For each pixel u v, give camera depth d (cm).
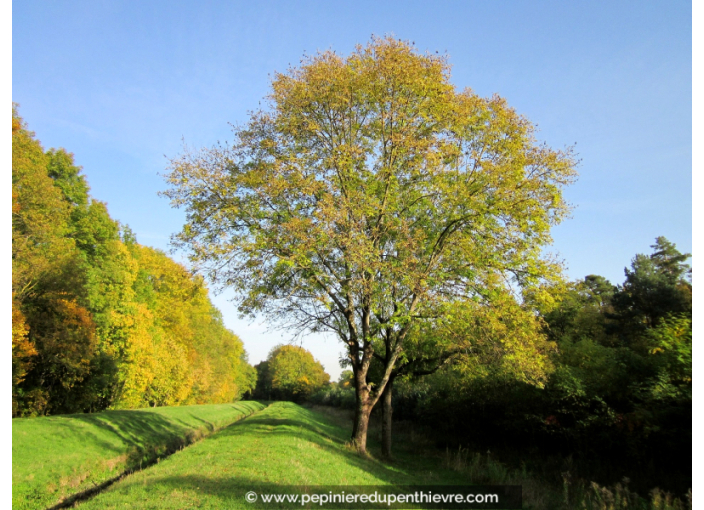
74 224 3419
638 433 1500
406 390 3059
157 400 4525
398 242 1529
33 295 2566
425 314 1549
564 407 1825
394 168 1695
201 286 1570
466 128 1678
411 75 1569
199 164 1551
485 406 2366
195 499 839
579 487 1406
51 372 2642
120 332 3459
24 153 2589
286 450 1360
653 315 2788
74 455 1619
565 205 1627
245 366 10825
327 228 1413
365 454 1681
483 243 1612
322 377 10494
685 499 1232
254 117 1697
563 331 2662
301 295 1642
